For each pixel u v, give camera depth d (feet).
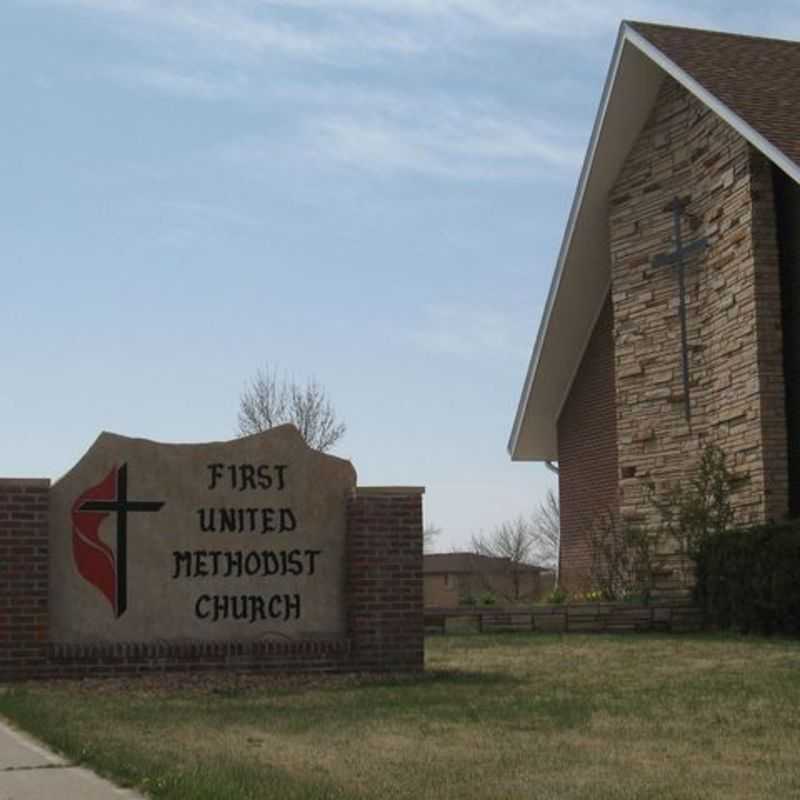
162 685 49.55
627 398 88.28
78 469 52.03
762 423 74.64
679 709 41.55
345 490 54.70
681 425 84.02
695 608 77.51
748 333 76.18
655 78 86.28
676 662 56.75
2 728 38.42
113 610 51.72
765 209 75.87
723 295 79.46
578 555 102.63
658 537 84.17
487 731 37.50
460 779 30.32
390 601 53.72
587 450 102.37
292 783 28.76
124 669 51.39
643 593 79.97
